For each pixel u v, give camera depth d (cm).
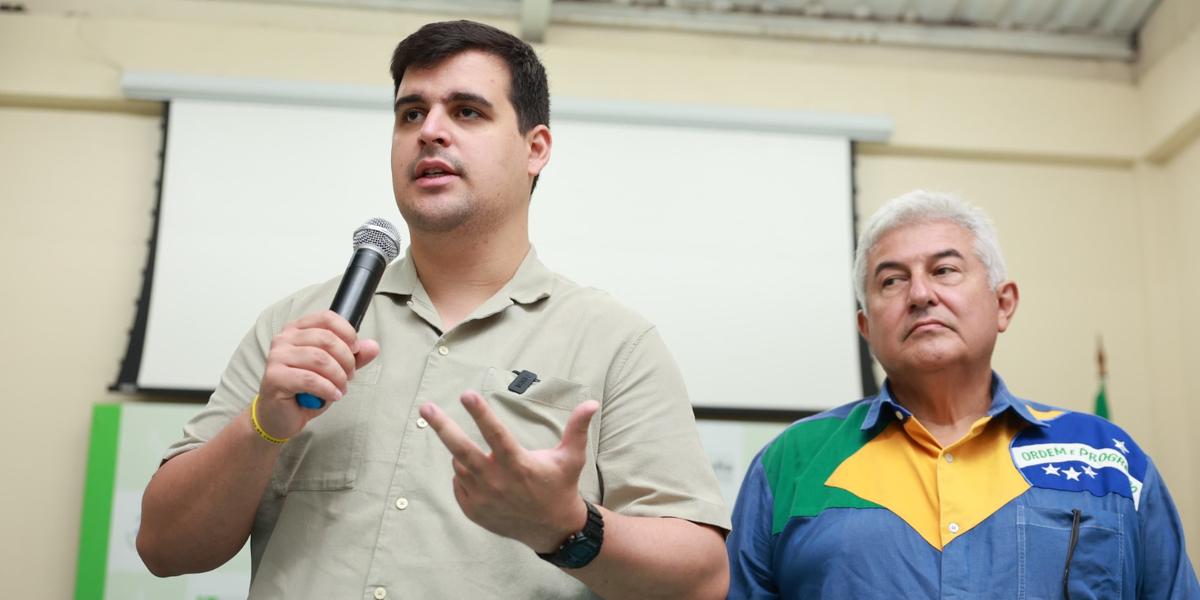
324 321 125
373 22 402
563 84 395
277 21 398
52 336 363
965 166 413
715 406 367
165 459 143
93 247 373
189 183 372
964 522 179
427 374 143
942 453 188
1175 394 390
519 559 132
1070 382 392
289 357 122
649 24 411
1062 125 415
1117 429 192
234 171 374
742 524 201
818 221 389
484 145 152
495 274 156
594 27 411
